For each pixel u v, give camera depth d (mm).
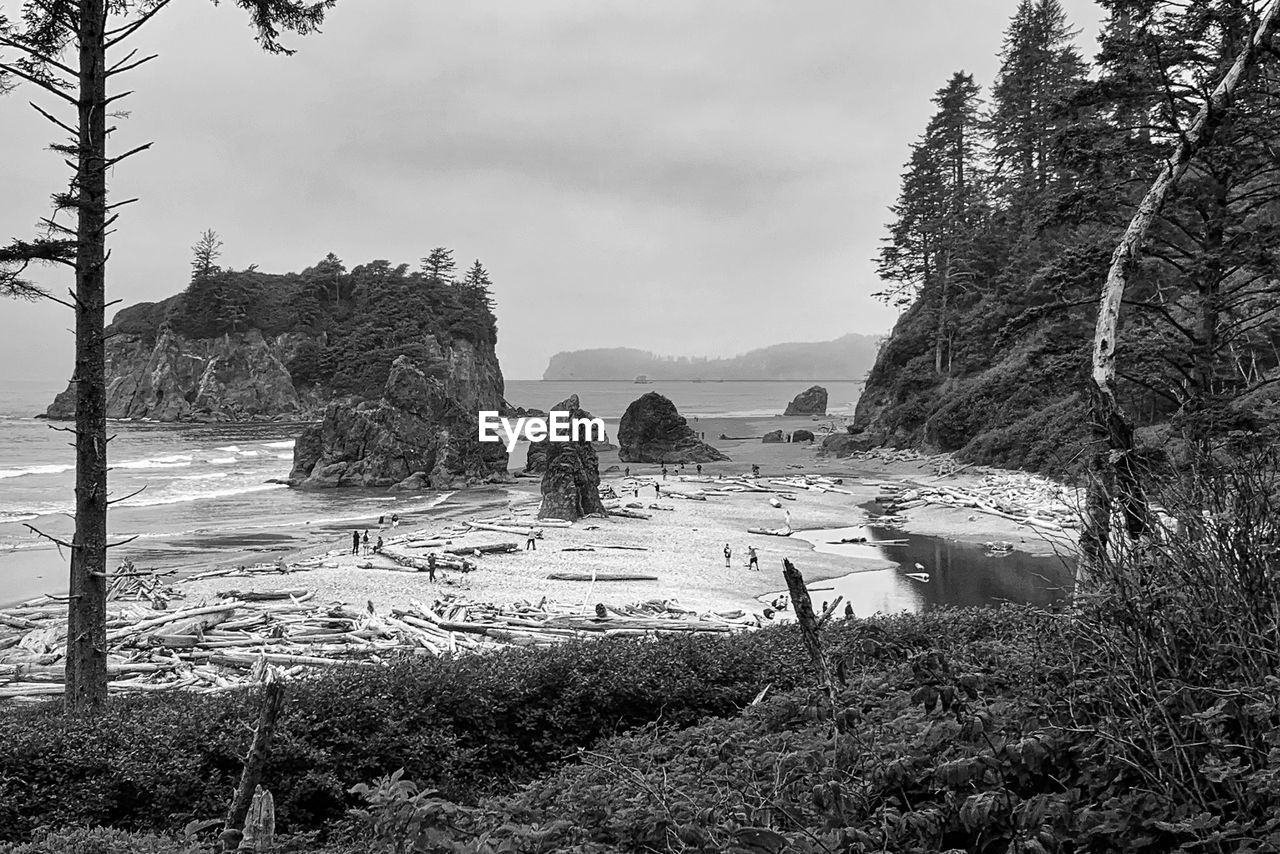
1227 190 17672
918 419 83562
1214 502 4902
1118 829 4086
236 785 10164
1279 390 16359
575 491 54500
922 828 4520
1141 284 29172
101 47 12367
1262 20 13695
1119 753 4426
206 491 71375
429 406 79688
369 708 11250
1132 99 17703
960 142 90438
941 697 5250
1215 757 4066
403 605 28938
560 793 6773
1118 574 4934
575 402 56594
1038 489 53281
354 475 76000
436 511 61219
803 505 60094
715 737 8039
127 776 9742
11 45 11922
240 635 22781
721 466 89688
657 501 62844
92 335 12500
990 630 12141
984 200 89875
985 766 4688
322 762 10469
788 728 7902
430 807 5004
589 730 12133
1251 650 4348
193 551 43688
